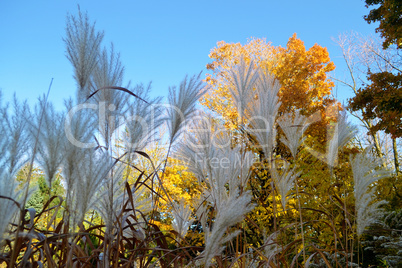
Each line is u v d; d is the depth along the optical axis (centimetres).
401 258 402
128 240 221
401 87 1308
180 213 270
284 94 1441
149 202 253
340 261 339
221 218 149
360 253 682
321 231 698
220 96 1395
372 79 1421
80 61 201
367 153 264
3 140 148
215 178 225
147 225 233
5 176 141
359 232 255
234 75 256
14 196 147
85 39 202
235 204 149
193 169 251
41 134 160
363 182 256
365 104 1429
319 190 748
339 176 545
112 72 211
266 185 530
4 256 165
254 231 659
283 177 259
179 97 233
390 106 1296
